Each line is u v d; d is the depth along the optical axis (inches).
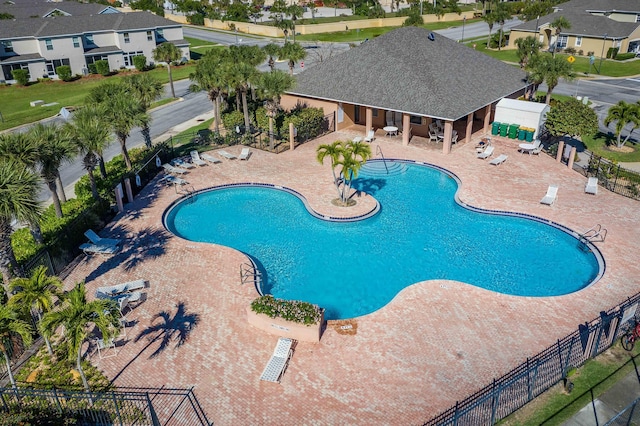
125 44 2982.3
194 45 3715.6
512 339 768.3
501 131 1643.7
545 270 986.7
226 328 807.7
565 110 1450.5
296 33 4082.2
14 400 666.8
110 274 963.3
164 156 1504.7
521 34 3309.5
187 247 1053.8
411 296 874.1
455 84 1612.9
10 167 821.2
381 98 1574.8
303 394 677.9
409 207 1245.7
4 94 2571.4
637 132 1763.0
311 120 1642.5
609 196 1232.8
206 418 644.1
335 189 1310.3
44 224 1050.7
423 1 4985.2
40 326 626.8
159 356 750.5
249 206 1274.6
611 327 743.7
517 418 637.9
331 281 967.6
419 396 668.7
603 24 3038.9
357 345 764.0
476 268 997.2
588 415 640.4
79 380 708.0
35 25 2797.7
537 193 1258.6
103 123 1208.2
